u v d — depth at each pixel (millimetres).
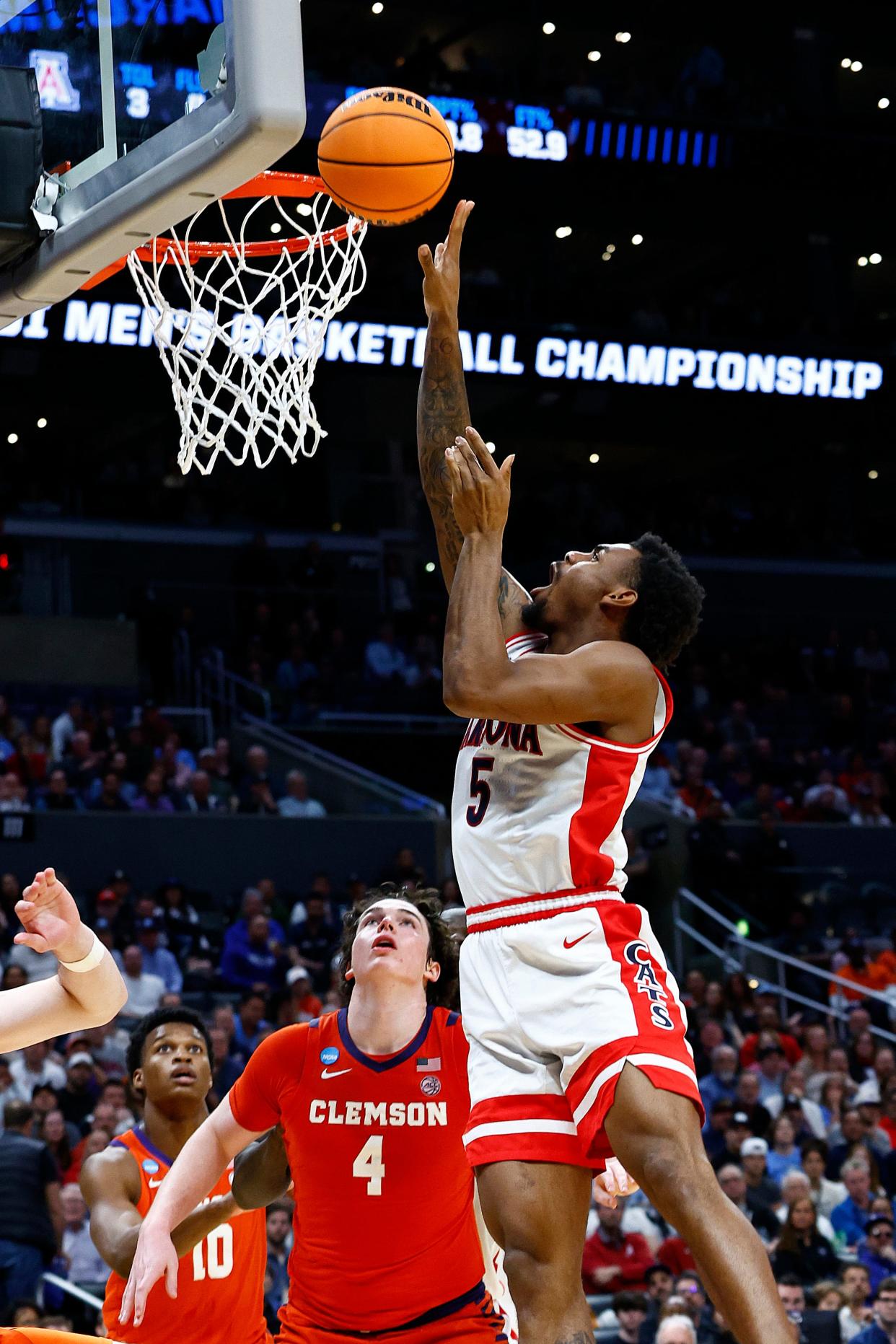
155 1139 3752
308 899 12719
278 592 18000
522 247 20203
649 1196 2545
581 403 18594
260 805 14586
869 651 19938
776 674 19344
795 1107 9969
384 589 19094
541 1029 2664
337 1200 3055
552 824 2729
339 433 19969
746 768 17203
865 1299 7645
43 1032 2512
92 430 20031
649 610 2844
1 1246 7180
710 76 19219
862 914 14422
